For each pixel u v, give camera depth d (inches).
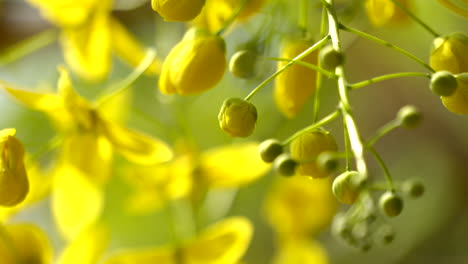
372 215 14.8
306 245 19.0
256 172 17.1
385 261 23.0
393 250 23.3
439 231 24.4
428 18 20.4
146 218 20.1
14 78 20.6
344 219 15.0
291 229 19.0
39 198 16.6
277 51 17.3
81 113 16.5
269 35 16.1
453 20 20.2
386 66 23.9
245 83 17.9
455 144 25.2
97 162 16.7
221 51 14.8
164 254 17.1
